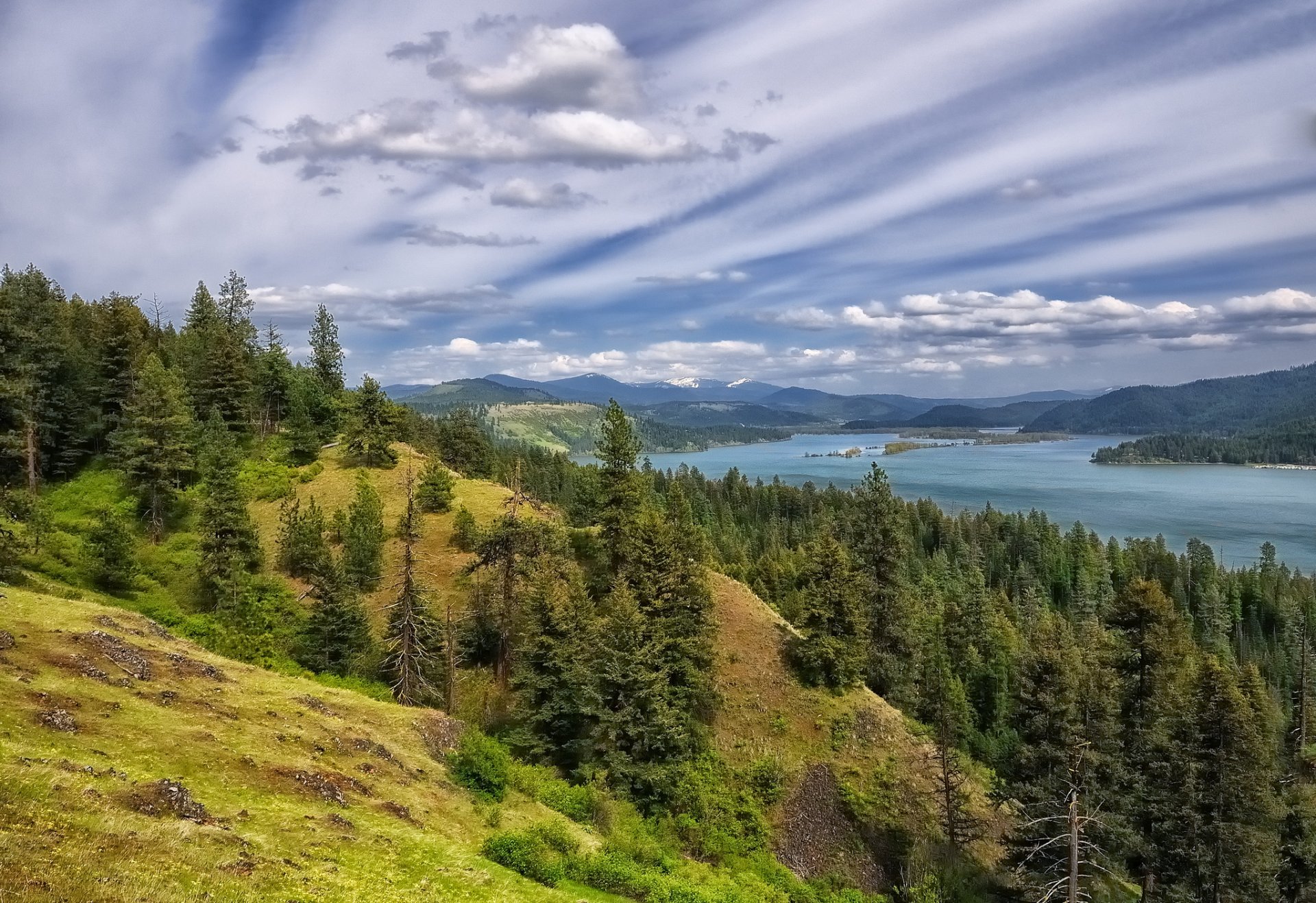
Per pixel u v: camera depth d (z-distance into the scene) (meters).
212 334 103.88
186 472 82.12
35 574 58.12
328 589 54.88
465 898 24.59
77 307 102.06
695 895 33.03
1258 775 43.41
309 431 95.62
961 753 63.53
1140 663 51.22
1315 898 45.91
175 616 59.00
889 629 74.38
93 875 16.08
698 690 54.78
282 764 29.22
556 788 42.91
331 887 21.56
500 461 151.88
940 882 46.34
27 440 75.75
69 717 25.80
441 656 55.41
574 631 50.28
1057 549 160.75
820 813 50.97
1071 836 33.97
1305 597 138.12
